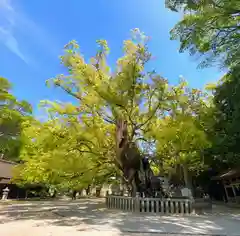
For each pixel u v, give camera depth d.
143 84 12.54
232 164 18.19
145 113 13.02
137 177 13.48
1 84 9.38
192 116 14.30
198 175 21.06
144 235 5.89
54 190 28.36
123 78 11.80
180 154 15.38
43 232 6.17
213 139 14.05
